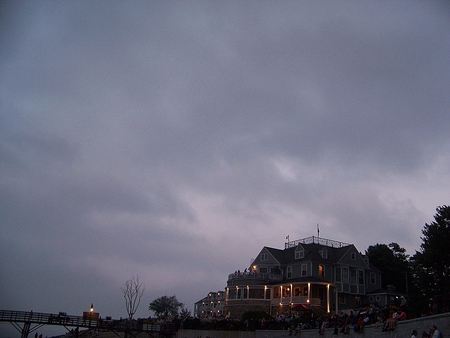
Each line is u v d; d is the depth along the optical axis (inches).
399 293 2655.0
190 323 2175.2
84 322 2250.2
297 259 2753.4
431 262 2057.1
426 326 944.3
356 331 1234.0
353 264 2733.8
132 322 2303.2
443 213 2117.4
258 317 2198.6
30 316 2187.5
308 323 1694.1
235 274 2726.4
